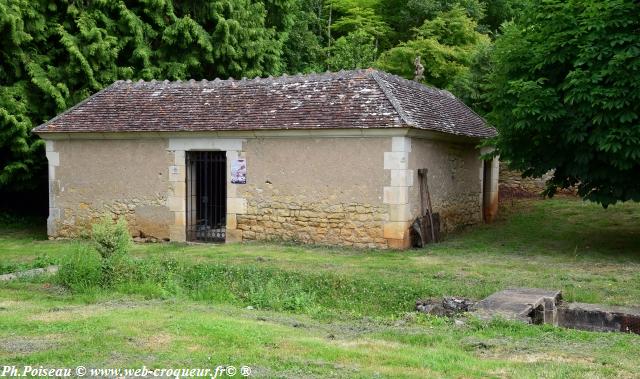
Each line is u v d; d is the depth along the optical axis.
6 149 17.02
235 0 20.48
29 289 8.67
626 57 10.32
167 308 7.44
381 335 6.27
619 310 7.45
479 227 16.06
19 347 5.57
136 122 14.27
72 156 14.96
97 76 17.73
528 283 9.16
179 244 13.83
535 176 12.73
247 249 12.73
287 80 14.34
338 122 12.61
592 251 12.24
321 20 30.80
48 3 17.12
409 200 12.69
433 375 4.92
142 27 18.61
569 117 11.26
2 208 18.97
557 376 4.93
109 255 9.13
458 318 7.00
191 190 14.37
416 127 12.29
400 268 10.47
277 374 4.86
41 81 16.64
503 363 5.31
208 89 14.84
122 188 14.59
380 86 13.17
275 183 13.49
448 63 25.08
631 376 4.98
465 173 15.90
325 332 6.38
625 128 10.57
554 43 11.48
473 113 17.23
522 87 11.39
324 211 13.09
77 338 5.87
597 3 10.80
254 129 13.21
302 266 10.66
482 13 29.83
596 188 12.08
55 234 15.13
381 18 29.78
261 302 8.12
